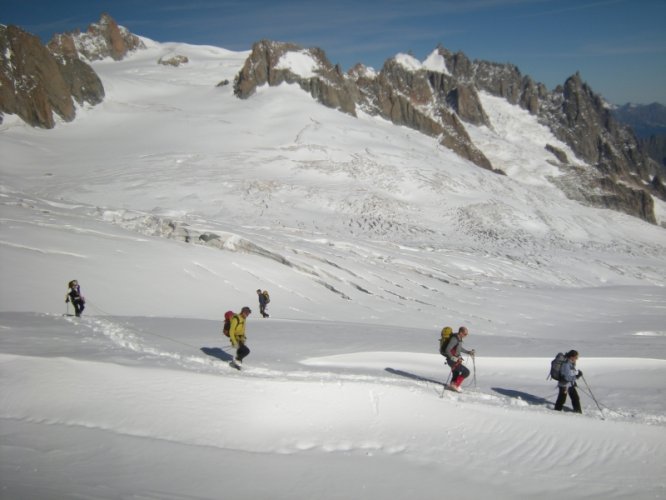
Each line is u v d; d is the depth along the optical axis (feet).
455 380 37.27
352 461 26.76
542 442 29.50
